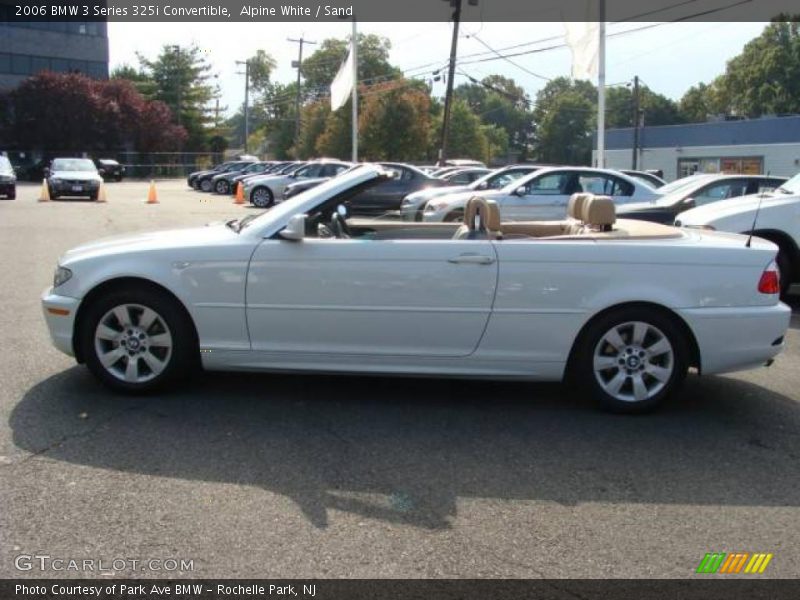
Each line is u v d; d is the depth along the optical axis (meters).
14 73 58.66
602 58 21.52
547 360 5.23
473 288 5.14
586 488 4.12
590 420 5.21
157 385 5.41
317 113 69.44
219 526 3.61
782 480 4.28
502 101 122.56
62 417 5.01
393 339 5.21
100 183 28.78
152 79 83.06
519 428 5.02
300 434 4.82
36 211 22.73
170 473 4.19
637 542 3.56
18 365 6.17
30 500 3.83
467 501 3.94
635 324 5.21
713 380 6.23
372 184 5.62
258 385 5.80
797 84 70.12
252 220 5.75
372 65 82.69
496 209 5.63
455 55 32.81
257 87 105.56
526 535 3.60
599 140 21.83
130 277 5.29
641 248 5.17
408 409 5.36
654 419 5.25
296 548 3.43
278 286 5.20
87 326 5.38
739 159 46.56
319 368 5.30
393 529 3.62
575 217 6.32
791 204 9.07
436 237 6.61
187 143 81.88
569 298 5.15
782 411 5.47
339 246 5.19
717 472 4.37
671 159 51.25
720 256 5.18
